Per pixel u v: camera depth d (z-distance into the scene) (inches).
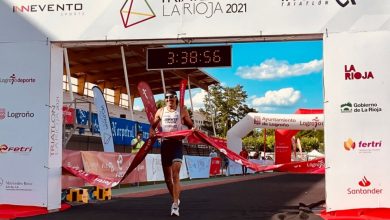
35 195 261.6
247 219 224.2
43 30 265.4
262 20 245.4
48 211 259.1
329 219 223.8
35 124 264.5
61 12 264.1
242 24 247.1
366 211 230.2
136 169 504.7
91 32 260.4
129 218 228.4
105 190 336.5
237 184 585.9
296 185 552.7
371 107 232.5
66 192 314.5
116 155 447.8
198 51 266.1
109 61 1070.4
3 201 264.8
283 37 248.5
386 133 230.5
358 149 232.4
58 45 272.1
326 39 238.4
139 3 256.5
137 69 1162.0
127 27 256.8
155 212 254.2
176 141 248.5
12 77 268.1
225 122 2529.5
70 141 614.5
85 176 276.5
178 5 252.8
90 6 261.1
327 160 234.8
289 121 851.4
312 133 2800.2
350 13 236.8
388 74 232.2
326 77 237.1
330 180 234.1
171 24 253.0
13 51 268.7
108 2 259.3
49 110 264.2
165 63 268.1
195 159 756.6
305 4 241.8
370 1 235.3
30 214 247.1
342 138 233.9
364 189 230.8
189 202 317.7
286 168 250.7
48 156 262.4
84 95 1162.6
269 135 2829.7
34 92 265.4
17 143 265.9
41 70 265.3
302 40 249.3
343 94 235.1
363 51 234.8
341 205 232.1
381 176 229.6
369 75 233.6
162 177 597.6
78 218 228.8
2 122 268.1
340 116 234.7
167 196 378.3
